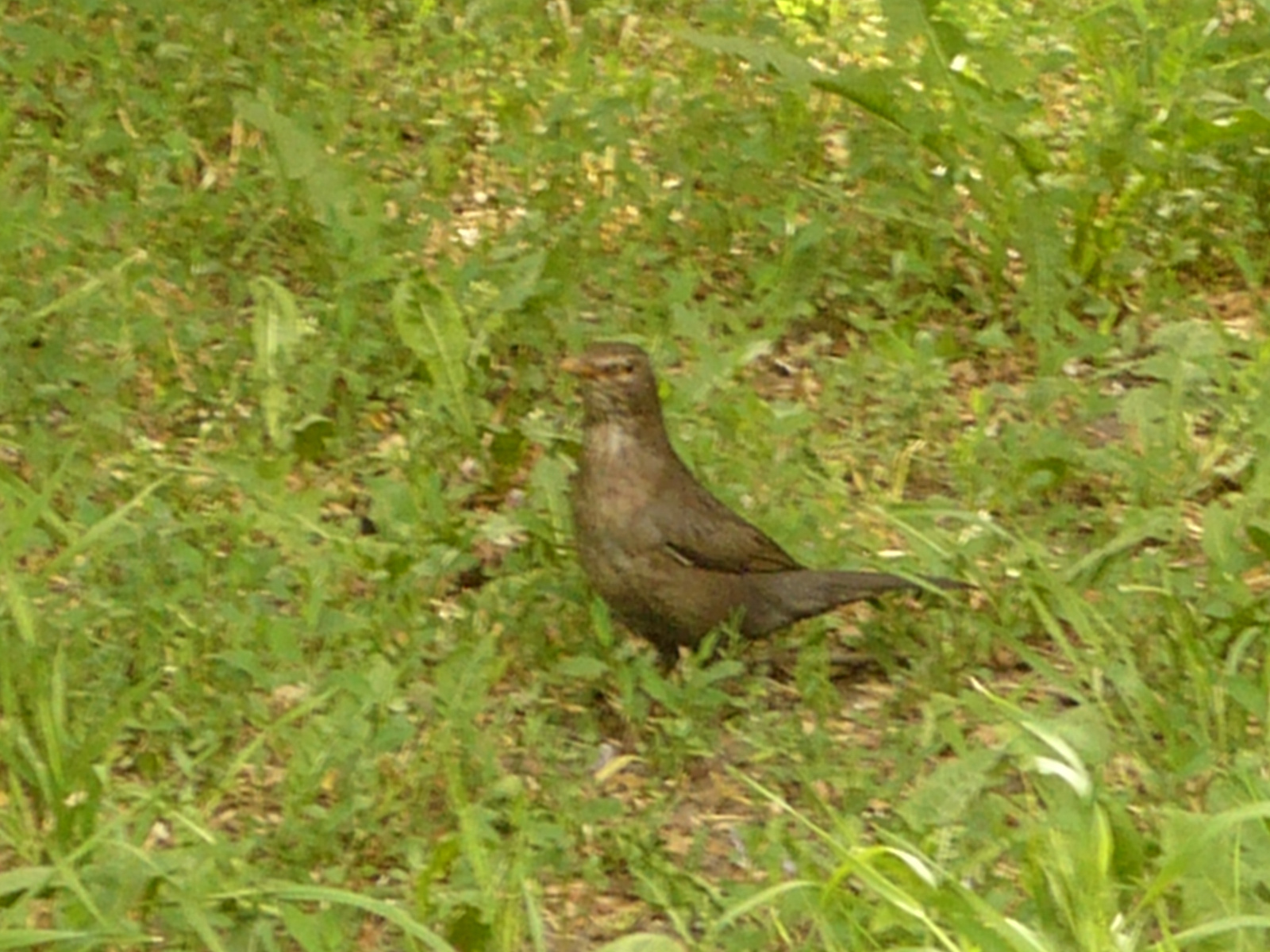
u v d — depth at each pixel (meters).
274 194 14.45
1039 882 8.16
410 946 7.97
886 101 15.39
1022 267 15.38
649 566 10.54
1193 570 11.84
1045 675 10.06
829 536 11.80
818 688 10.53
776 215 14.75
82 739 9.34
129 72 15.79
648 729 10.25
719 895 8.91
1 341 12.37
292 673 10.01
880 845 8.86
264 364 12.53
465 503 12.23
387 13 18.25
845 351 14.31
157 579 10.55
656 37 18.36
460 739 9.48
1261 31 17.44
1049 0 18.75
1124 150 15.30
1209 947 8.08
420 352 12.48
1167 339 13.58
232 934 8.19
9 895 8.28
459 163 15.89
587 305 14.08
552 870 8.94
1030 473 12.41
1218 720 9.95
